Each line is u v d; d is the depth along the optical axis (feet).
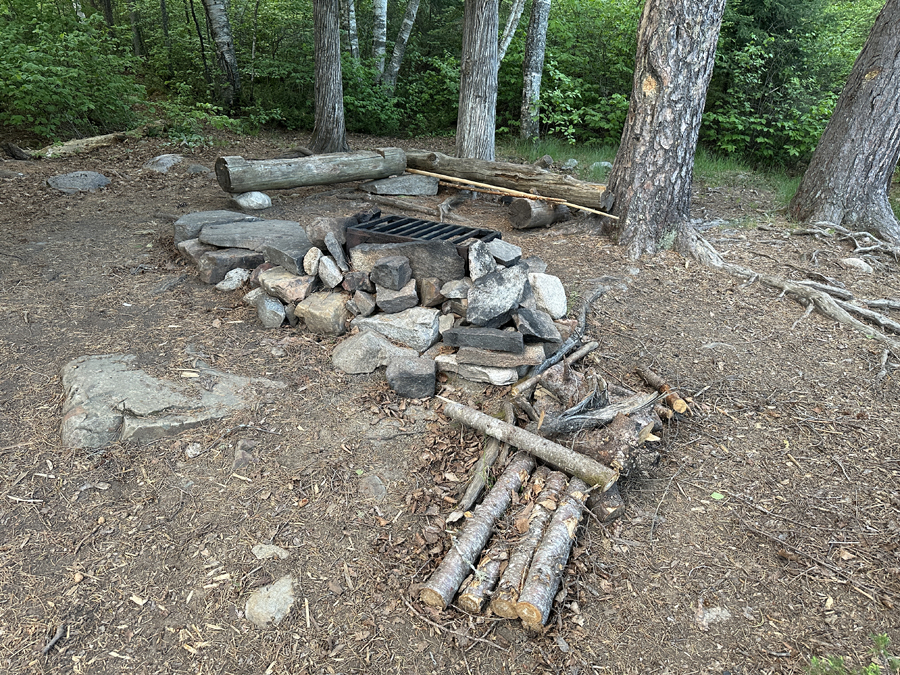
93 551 8.82
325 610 8.24
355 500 9.99
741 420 12.18
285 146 37.32
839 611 8.25
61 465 10.19
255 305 15.65
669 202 19.85
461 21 50.85
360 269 14.98
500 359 12.32
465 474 10.61
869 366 14.15
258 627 7.97
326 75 33.63
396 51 47.83
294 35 45.73
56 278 16.90
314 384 12.76
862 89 21.62
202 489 9.98
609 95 41.57
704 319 16.02
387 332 13.83
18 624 7.79
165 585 8.43
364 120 44.42
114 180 27.02
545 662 7.63
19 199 23.71
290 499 9.91
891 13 20.52
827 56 35.99
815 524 9.69
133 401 11.37
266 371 13.07
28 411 11.41
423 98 47.32
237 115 42.01
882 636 7.81
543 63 41.73
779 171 36.60
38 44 33.24
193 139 34.06
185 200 24.95
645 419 10.98
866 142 21.88
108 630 7.82
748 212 25.82
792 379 13.58
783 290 17.54
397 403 12.39
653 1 18.01
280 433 11.28
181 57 46.14
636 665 7.58
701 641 7.88
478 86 28.12
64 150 29.99
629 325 15.38
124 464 10.33
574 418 10.82
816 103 35.35
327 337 14.42
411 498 10.09
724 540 9.43
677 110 18.70
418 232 15.30
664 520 9.81
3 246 18.95
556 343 13.05
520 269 13.55
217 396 11.96
